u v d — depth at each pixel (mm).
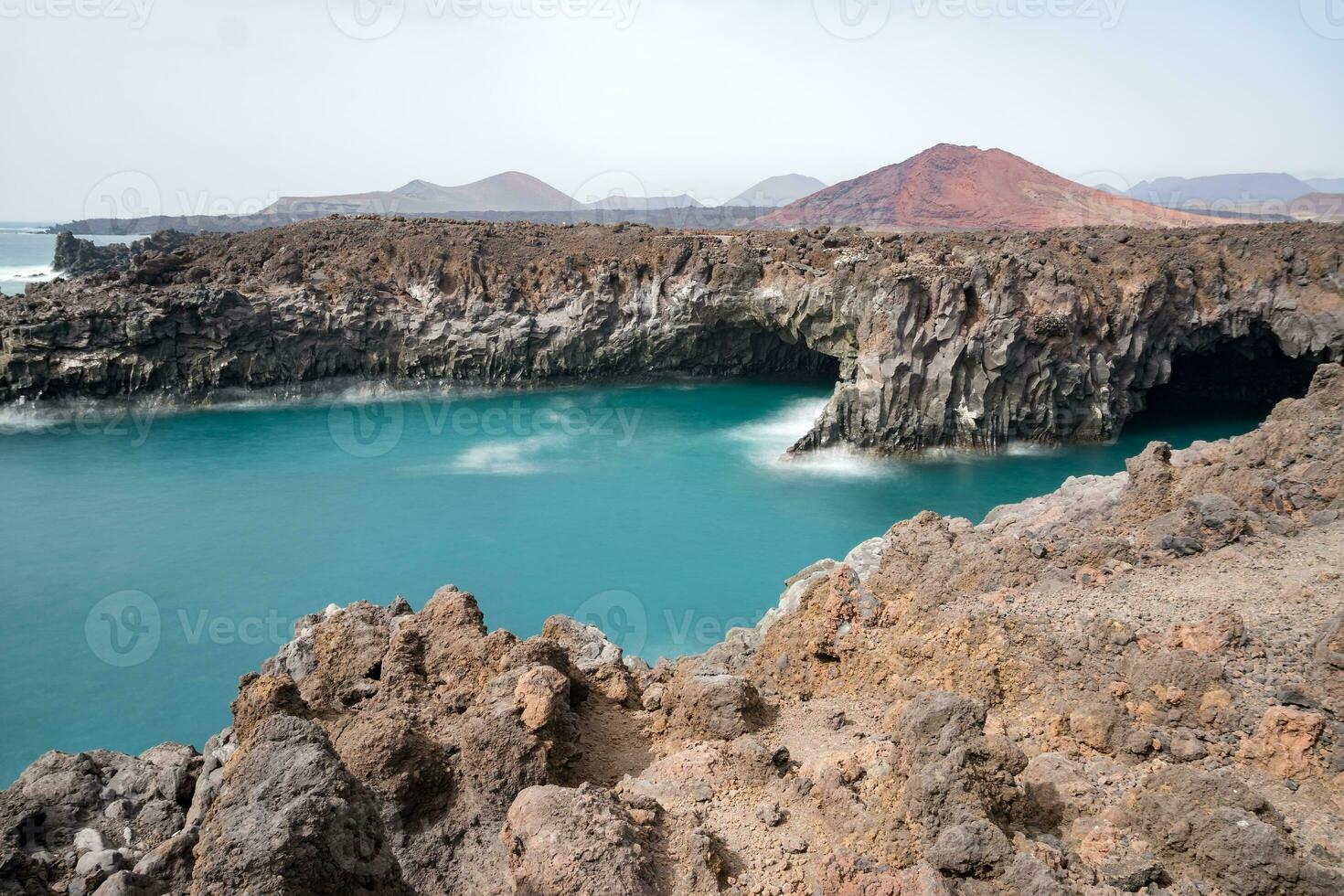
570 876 8672
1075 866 9375
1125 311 56656
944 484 50594
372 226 80625
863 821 10047
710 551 42125
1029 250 60188
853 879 8938
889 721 13188
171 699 29812
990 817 9859
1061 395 55812
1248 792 9828
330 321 68750
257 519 46250
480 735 11156
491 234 77812
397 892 8609
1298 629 13688
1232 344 62938
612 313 72125
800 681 15812
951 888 8609
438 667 14359
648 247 74562
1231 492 19109
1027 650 13922
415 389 71000
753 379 77375
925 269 55062
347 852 8219
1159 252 59906
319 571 40000
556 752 11523
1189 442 58750
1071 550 17750
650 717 13953
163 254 72688
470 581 39094
